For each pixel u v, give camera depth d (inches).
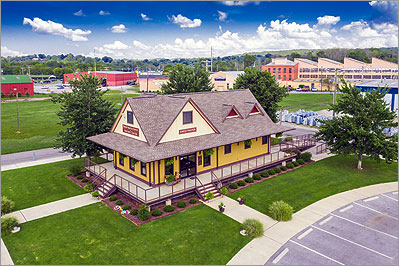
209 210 952.9
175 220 889.5
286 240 788.0
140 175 1086.4
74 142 1223.5
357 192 1080.8
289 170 1315.2
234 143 1261.1
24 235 810.8
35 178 1232.8
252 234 799.1
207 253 733.3
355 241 784.3
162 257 717.3
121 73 6058.1
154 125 1091.3
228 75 3905.0
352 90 1290.6
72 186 1152.2
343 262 700.7
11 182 1190.3
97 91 1336.1
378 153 1215.6
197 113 1136.8
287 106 3166.8
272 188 1122.0
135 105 1115.9
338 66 5172.2
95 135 1267.2
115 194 1063.6
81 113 1238.9
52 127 2241.6
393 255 726.5
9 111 2923.2
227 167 1234.6
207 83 1932.8
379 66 4830.2
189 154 1119.0
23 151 1652.3
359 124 1257.4
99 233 820.6
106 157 1476.4
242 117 1350.9
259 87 1723.7
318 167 1343.5
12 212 942.4
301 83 5201.8
